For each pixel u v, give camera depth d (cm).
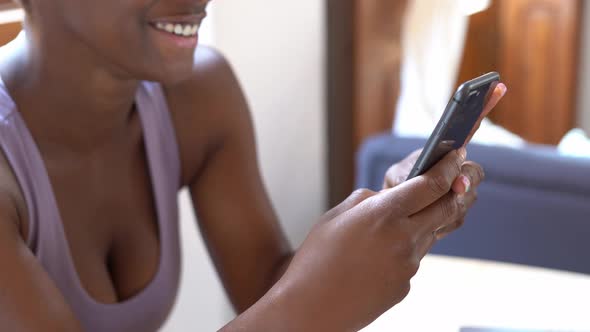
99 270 99
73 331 79
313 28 260
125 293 103
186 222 200
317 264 74
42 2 85
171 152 107
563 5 381
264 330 73
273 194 260
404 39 281
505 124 408
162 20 80
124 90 92
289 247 115
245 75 235
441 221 78
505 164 189
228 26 224
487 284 124
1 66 92
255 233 113
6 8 131
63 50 87
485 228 195
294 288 73
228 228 113
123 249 103
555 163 187
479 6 297
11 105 90
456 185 78
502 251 195
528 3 390
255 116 244
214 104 110
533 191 188
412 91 282
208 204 114
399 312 115
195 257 204
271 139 253
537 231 190
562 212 186
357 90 275
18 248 80
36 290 78
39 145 93
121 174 101
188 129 109
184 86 108
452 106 76
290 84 256
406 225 75
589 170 184
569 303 118
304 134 267
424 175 77
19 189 89
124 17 80
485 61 411
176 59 82
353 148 283
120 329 101
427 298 119
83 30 82
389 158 206
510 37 398
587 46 390
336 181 284
